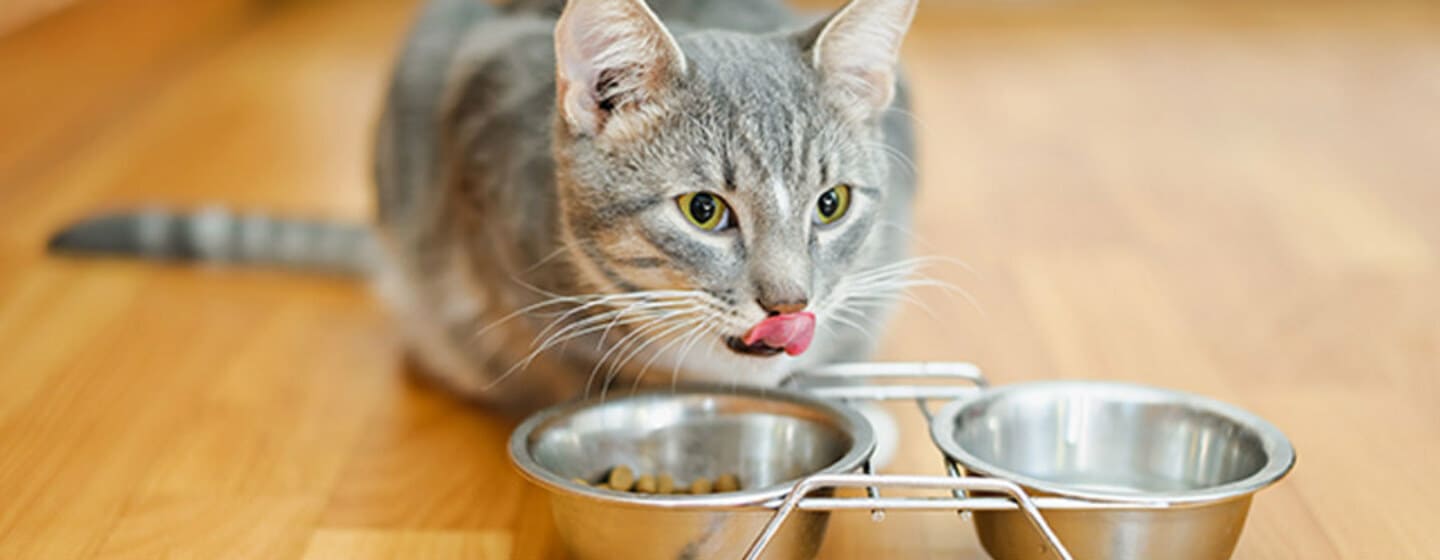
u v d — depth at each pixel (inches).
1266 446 41.4
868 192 44.6
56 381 50.5
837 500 39.8
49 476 46.0
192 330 53.7
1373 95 80.4
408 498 45.4
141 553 43.2
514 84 47.4
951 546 43.4
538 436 42.6
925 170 66.9
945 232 60.7
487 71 48.2
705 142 43.0
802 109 43.6
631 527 40.2
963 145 71.6
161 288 56.5
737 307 42.9
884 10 43.9
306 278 57.7
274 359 52.1
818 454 42.8
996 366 51.3
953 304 55.1
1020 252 58.9
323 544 43.6
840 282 44.2
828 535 43.7
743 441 43.7
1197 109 78.1
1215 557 40.6
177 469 46.4
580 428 43.3
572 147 43.9
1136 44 95.2
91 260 58.3
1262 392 49.7
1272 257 58.2
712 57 44.0
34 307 54.9
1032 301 55.2
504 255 46.4
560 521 41.3
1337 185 64.7
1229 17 103.8
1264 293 55.6
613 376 46.3
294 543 43.6
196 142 71.8
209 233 58.0
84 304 55.2
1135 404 43.4
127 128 74.5
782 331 42.7
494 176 46.8
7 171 66.1
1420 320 53.5
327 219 58.4
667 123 43.3
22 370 51.0
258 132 73.9
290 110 78.4
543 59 47.4
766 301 42.6
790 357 44.5
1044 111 78.4
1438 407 48.8
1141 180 65.7
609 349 45.5
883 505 39.7
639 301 44.0
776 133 43.1
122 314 54.5
